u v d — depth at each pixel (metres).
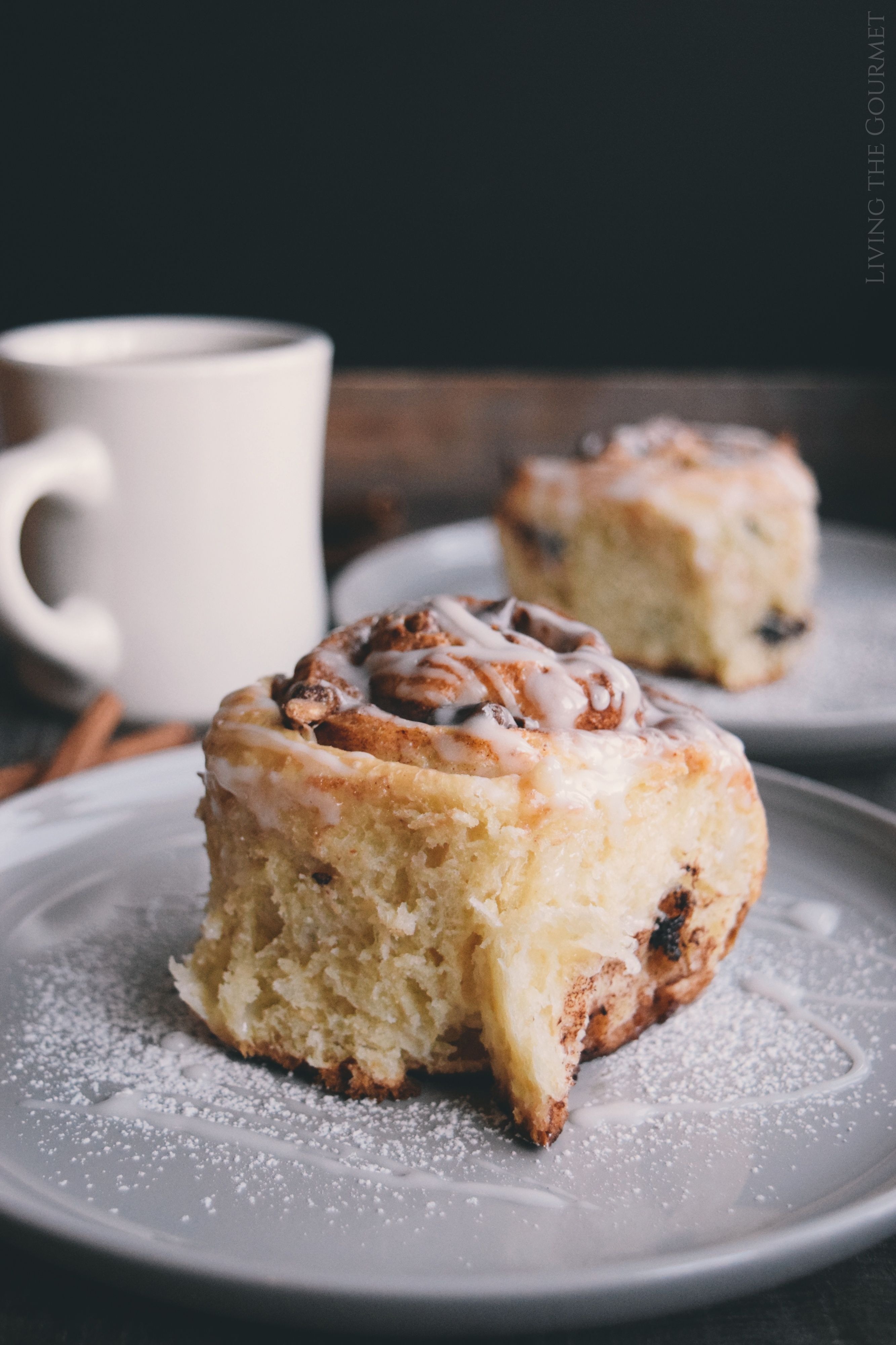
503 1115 0.48
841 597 0.73
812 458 0.89
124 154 0.97
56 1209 0.42
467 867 0.48
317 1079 0.49
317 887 0.49
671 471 0.71
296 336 0.66
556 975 0.49
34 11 0.95
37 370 0.61
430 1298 0.38
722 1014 0.51
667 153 0.96
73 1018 0.50
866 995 0.51
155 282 0.99
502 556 0.73
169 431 0.61
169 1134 0.47
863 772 0.62
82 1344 0.41
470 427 0.89
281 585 0.63
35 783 0.59
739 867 0.51
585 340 0.99
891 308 0.97
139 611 0.62
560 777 0.48
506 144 0.97
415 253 0.99
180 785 0.57
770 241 0.97
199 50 0.96
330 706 0.50
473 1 0.95
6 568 0.61
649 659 0.70
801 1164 0.47
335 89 0.96
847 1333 0.42
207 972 0.50
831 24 0.94
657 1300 0.39
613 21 0.95
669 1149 0.47
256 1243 0.43
